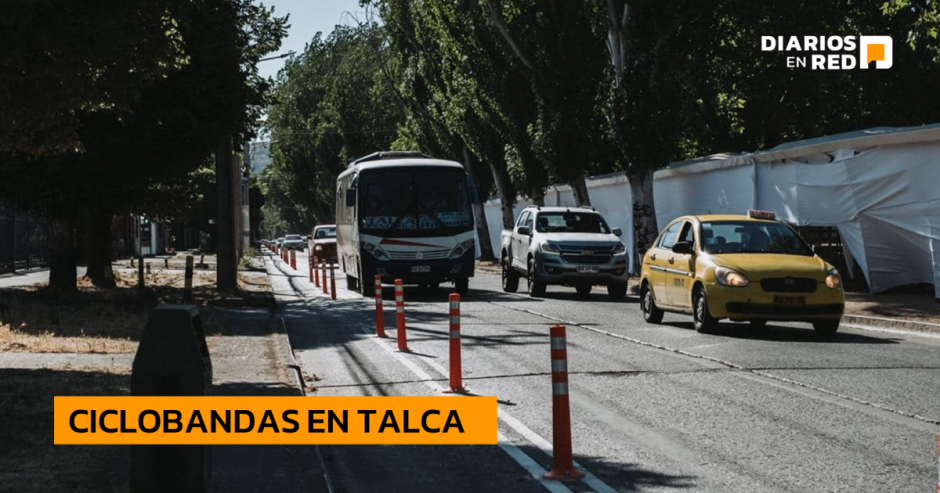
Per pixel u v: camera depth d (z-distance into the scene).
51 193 23.64
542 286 26.36
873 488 6.70
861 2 35.69
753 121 39.69
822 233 25.86
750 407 9.77
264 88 26.98
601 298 26.12
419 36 49.72
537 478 7.16
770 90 37.91
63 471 6.83
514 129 41.28
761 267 15.95
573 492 6.75
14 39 10.28
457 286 28.83
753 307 15.77
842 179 23.52
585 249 25.86
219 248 28.22
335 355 14.45
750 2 28.23
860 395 10.41
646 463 7.54
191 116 23.80
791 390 10.76
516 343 15.52
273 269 51.88
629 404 10.01
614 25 29.89
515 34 34.69
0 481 6.54
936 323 16.91
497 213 56.94
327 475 6.95
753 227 17.41
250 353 14.16
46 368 12.13
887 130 23.83
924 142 21.77
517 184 42.62
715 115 40.66
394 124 88.19
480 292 29.45
